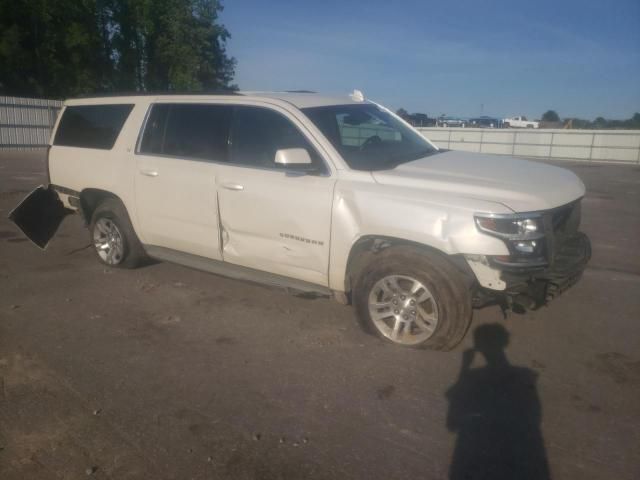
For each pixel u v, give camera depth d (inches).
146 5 1663.4
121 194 227.6
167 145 213.3
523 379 150.9
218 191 193.8
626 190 584.4
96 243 250.7
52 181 260.4
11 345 173.9
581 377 151.9
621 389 145.8
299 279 184.7
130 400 142.3
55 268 253.3
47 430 130.2
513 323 186.9
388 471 114.8
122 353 168.4
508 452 120.4
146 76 1807.3
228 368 158.7
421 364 159.2
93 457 120.5
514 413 135.0
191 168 202.2
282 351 168.9
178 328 186.2
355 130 195.2
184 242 211.2
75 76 1606.8
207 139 201.6
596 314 196.4
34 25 1539.1
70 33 1560.0
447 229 150.8
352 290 176.9
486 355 164.4
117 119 233.5
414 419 132.8
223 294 217.5
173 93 218.2
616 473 113.4
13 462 119.3
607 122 2250.2
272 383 150.0
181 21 1727.4
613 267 262.1
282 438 126.2
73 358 165.2
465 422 131.5
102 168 233.5
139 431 129.3
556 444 122.8
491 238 146.8
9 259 269.1
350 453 120.7
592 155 1264.8
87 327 187.3
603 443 123.1
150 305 206.7
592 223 377.4
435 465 116.5
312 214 172.7
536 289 151.6
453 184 158.1
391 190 161.2
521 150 1353.3
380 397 142.4
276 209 179.9
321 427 130.2
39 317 195.9
